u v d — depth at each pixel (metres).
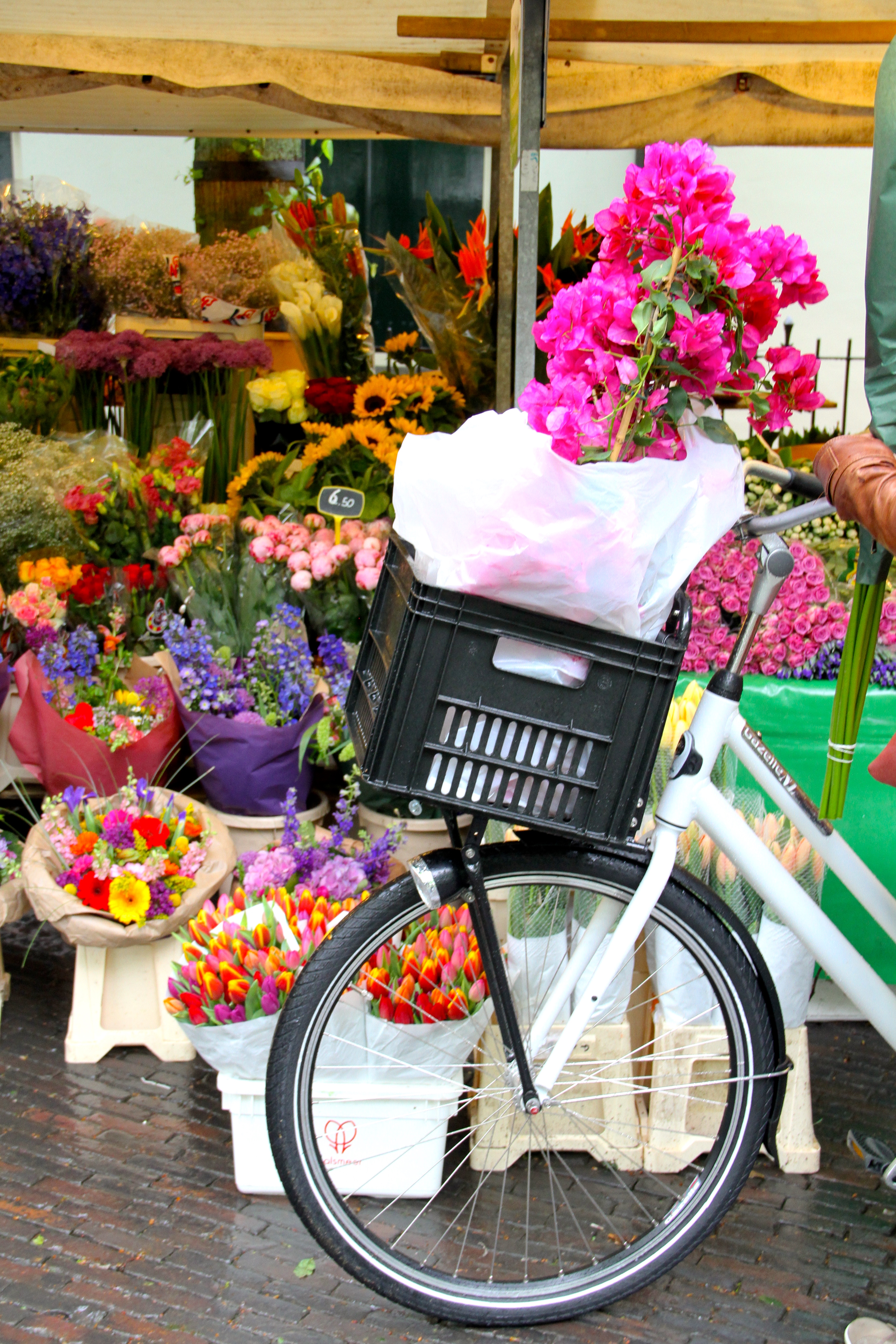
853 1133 1.95
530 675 1.46
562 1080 2.15
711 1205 1.83
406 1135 2.04
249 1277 1.88
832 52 3.46
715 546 2.81
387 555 1.75
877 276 1.52
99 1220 1.99
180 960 2.47
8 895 2.57
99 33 3.37
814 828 1.84
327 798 3.33
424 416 3.90
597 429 1.41
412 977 2.04
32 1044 2.52
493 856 1.73
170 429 4.00
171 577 3.43
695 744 1.72
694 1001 2.16
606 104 3.70
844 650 1.89
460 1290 1.79
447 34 3.28
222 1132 2.25
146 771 2.94
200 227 5.84
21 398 3.83
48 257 4.02
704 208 1.38
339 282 4.11
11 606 3.09
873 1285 1.92
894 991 2.74
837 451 1.53
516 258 3.54
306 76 3.53
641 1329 1.82
